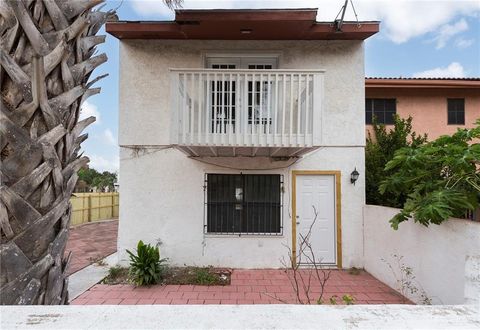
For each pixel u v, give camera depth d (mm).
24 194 1657
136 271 6098
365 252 7125
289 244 7219
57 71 1866
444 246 4238
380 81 9758
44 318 1125
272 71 5965
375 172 8086
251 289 5910
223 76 5961
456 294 3957
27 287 1639
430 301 4562
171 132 5910
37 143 1707
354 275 6773
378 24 6848
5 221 1597
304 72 5945
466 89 10203
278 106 6070
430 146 4562
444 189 4125
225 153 6922
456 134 4359
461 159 3891
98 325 1083
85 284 6145
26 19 1683
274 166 7312
